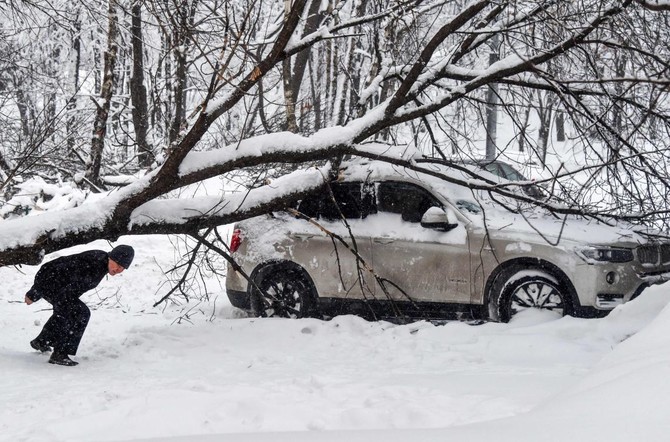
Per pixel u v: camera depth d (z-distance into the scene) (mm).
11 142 14070
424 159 9070
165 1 9438
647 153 8617
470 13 8336
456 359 7422
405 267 9320
